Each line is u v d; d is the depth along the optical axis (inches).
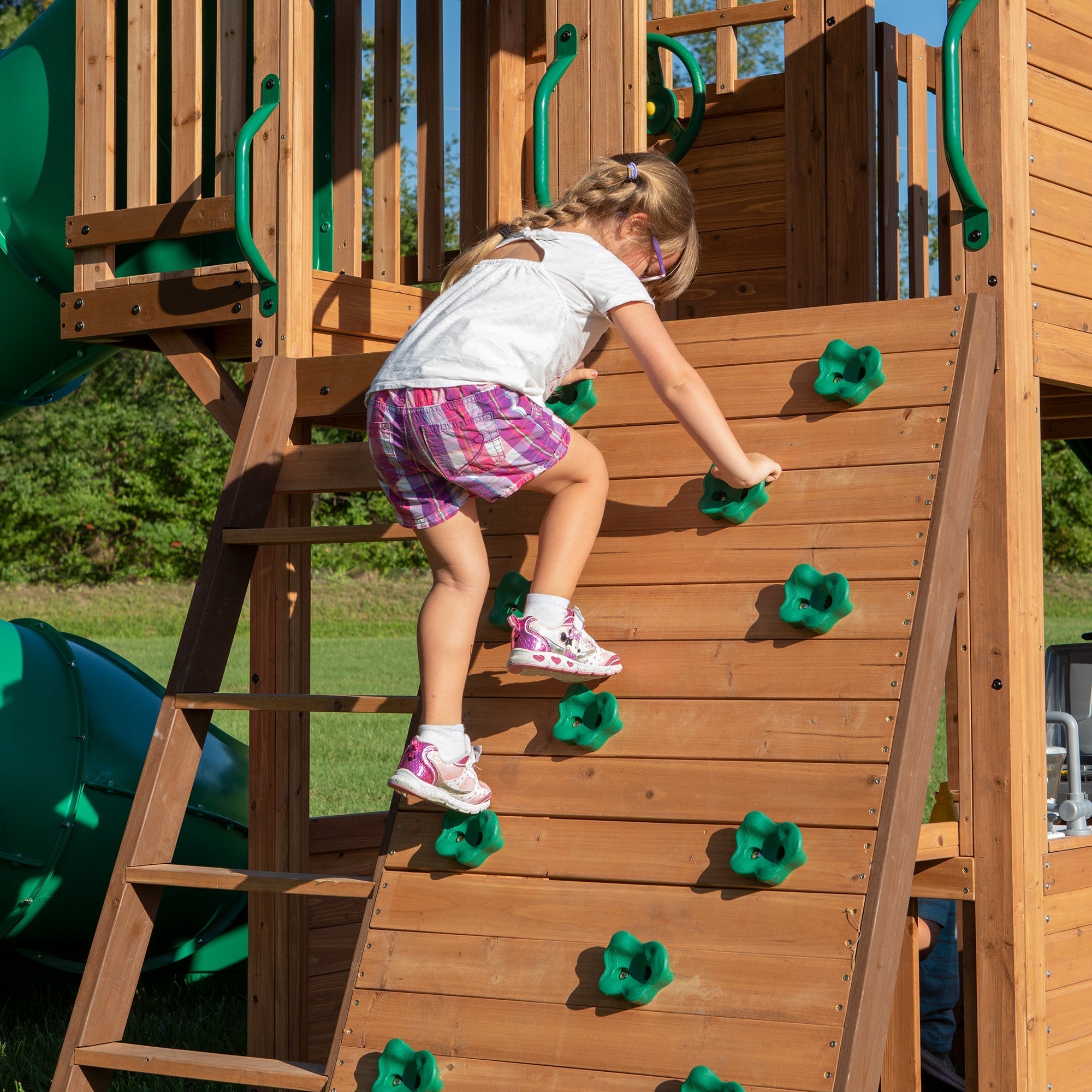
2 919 200.2
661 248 115.8
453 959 104.7
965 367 108.4
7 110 239.5
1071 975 123.5
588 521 107.4
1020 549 119.6
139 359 1031.6
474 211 210.1
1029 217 121.7
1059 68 126.7
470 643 107.0
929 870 120.6
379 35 199.8
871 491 107.9
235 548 135.3
